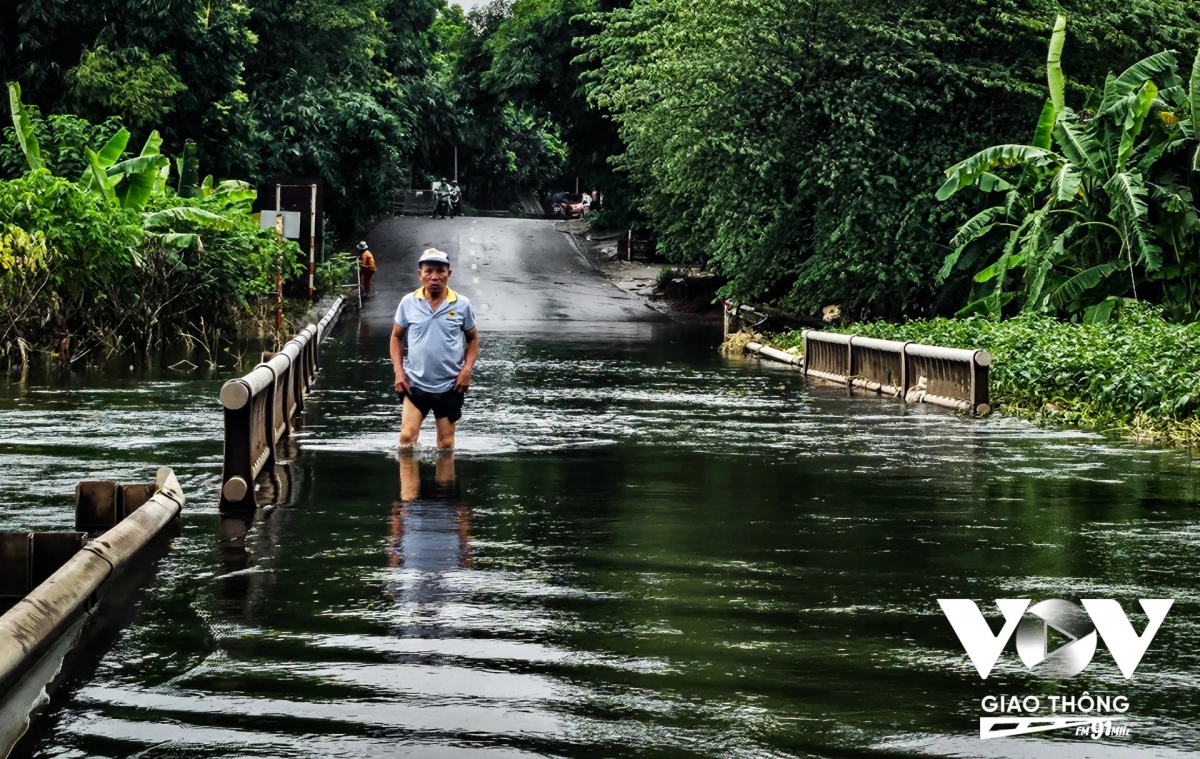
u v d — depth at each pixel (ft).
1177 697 16.21
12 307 70.90
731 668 17.16
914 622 19.54
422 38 233.55
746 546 25.12
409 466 35.53
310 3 180.14
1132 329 59.52
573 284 154.71
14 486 31.32
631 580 22.16
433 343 38.37
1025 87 82.53
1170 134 69.41
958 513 28.91
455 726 14.90
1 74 120.98
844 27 86.33
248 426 29.12
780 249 91.30
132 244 80.23
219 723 14.97
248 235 90.94
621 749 14.21
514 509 29.01
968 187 84.38
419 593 21.13
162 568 22.85
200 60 128.26
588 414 49.39
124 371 65.67
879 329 75.87
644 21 105.91
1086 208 71.51
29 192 74.79
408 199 250.37
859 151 84.53
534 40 180.14
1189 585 21.99
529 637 18.56
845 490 32.09
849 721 15.16
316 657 17.51
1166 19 85.92
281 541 25.25
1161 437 42.63
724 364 76.18
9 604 21.35
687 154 87.25
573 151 188.75
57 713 15.29
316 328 69.41
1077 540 25.86
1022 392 53.16
